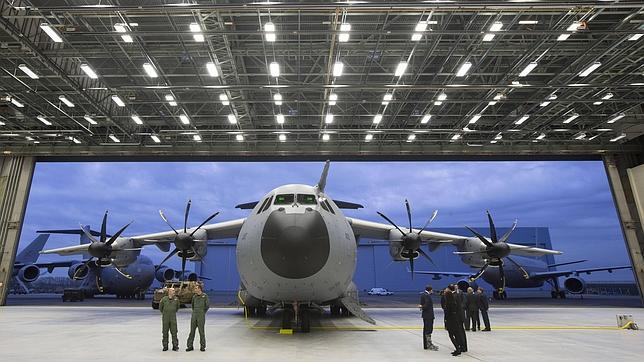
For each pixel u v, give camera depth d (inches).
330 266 377.7
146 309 917.8
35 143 1117.7
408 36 727.7
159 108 991.0
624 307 1042.1
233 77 848.3
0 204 1095.6
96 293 1469.0
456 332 334.3
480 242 743.7
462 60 782.5
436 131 997.8
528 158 1173.1
